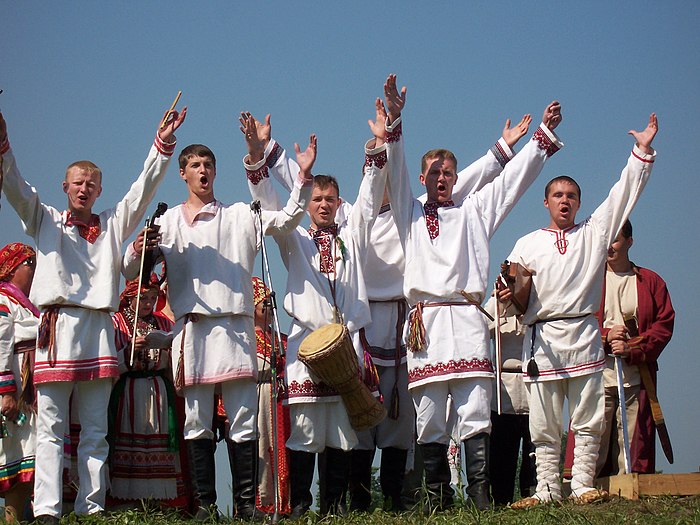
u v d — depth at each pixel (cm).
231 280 836
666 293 928
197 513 810
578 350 845
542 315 860
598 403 845
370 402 855
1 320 837
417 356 866
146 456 870
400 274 938
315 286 884
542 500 811
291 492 856
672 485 804
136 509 790
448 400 903
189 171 863
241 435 823
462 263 880
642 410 901
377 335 923
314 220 916
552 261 865
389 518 761
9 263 877
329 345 824
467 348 857
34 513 775
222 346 824
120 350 884
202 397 827
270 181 926
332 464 860
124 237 836
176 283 843
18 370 847
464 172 994
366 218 895
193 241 845
